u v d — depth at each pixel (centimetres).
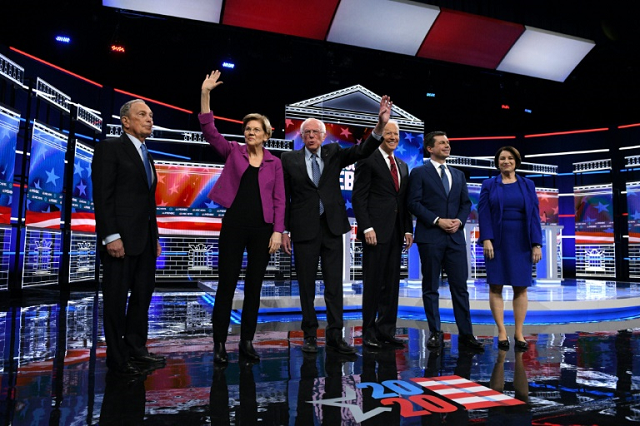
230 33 1102
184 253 1062
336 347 284
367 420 164
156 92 1308
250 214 257
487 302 468
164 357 270
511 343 321
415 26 1069
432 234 317
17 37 1003
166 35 1107
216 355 255
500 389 204
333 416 168
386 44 1113
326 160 295
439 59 1176
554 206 1152
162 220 1012
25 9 971
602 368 245
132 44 1133
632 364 255
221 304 258
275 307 506
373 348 296
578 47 1160
